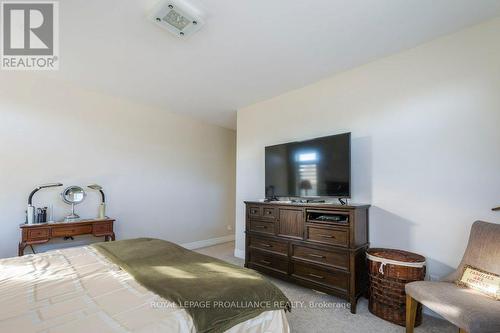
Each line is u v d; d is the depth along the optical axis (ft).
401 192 8.42
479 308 4.83
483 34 7.12
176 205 15.34
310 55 8.94
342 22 7.16
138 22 7.36
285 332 4.92
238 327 4.15
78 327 3.23
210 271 5.34
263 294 4.70
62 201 11.47
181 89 12.05
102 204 12.03
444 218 7.55
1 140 10.23
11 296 4.12
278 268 9.90
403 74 8.55
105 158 12.79
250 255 11.05
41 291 4.33
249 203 11.23
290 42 8.18
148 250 6.86
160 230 14.58
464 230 7.21
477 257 6.10
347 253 7.98
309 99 11.26
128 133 13.58
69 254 6.73
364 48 8.46
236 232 14.26
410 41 8.04
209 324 3.71
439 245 7.61
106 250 6.90
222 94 12.52
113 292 4.32
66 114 11.73
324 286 8.42
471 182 7.16
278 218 10.02
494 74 6.93
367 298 8.62
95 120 12.54
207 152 17.03
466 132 7.29
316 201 10.45
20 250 9.68
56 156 11.41
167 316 3.57
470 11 6.66
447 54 7.70
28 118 10.82
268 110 13.00
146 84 11.62
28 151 10.77
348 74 9.98
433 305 5.37
